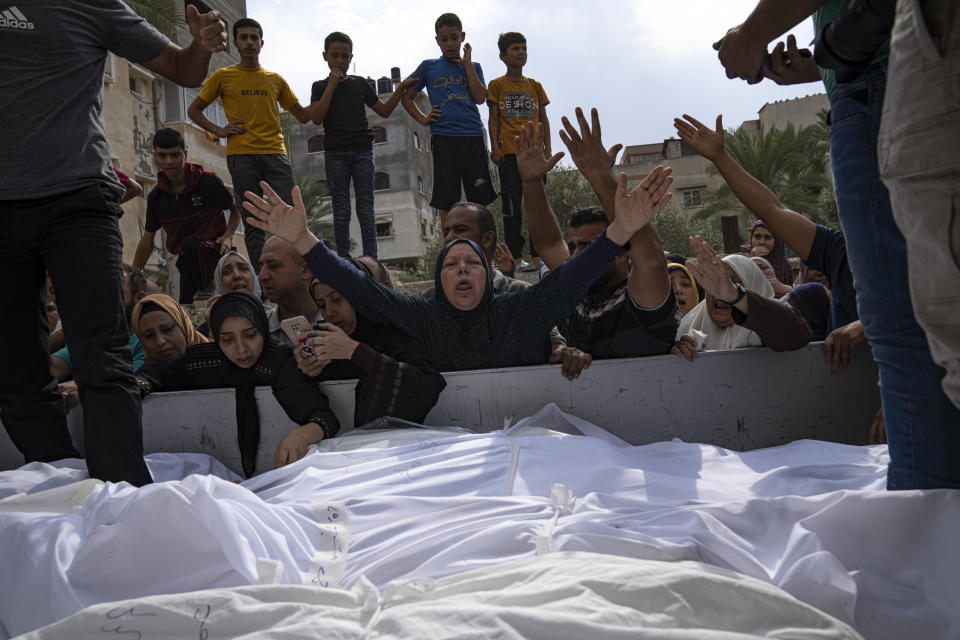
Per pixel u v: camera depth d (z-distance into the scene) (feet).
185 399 9.71
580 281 9.40
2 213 7.38
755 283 12.34
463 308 9.87
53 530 5.23
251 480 7.85
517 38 22.33
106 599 4.77
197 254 21.11
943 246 3.58
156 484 5.24
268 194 9.24
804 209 119.96
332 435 9.13
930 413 4.74
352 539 5.75
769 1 5.44
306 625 3.62
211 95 20.99
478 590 4.09
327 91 22.30
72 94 7.54
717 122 10.34
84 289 7.38
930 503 4.57
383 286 10.11
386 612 3.68
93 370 7.34
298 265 11.55
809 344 9.84
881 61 4.82
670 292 9.67
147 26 8.16
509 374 9.71
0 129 7.26
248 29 20.93
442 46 22.00
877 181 4.83
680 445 8.41
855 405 9.87
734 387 9.80
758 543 5.16
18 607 4.59
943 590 4.29
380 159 134.72
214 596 3.89
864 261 4.99
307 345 9.36
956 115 3.51
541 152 12.12
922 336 4.73
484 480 7.11
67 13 7.58
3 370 8.03
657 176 8.74
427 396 9.23
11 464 9.05
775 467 7.77
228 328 9.43
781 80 6.53
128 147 64.75
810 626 3.56
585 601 3.60
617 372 9.75
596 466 7.30
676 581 3.75
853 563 4.68
